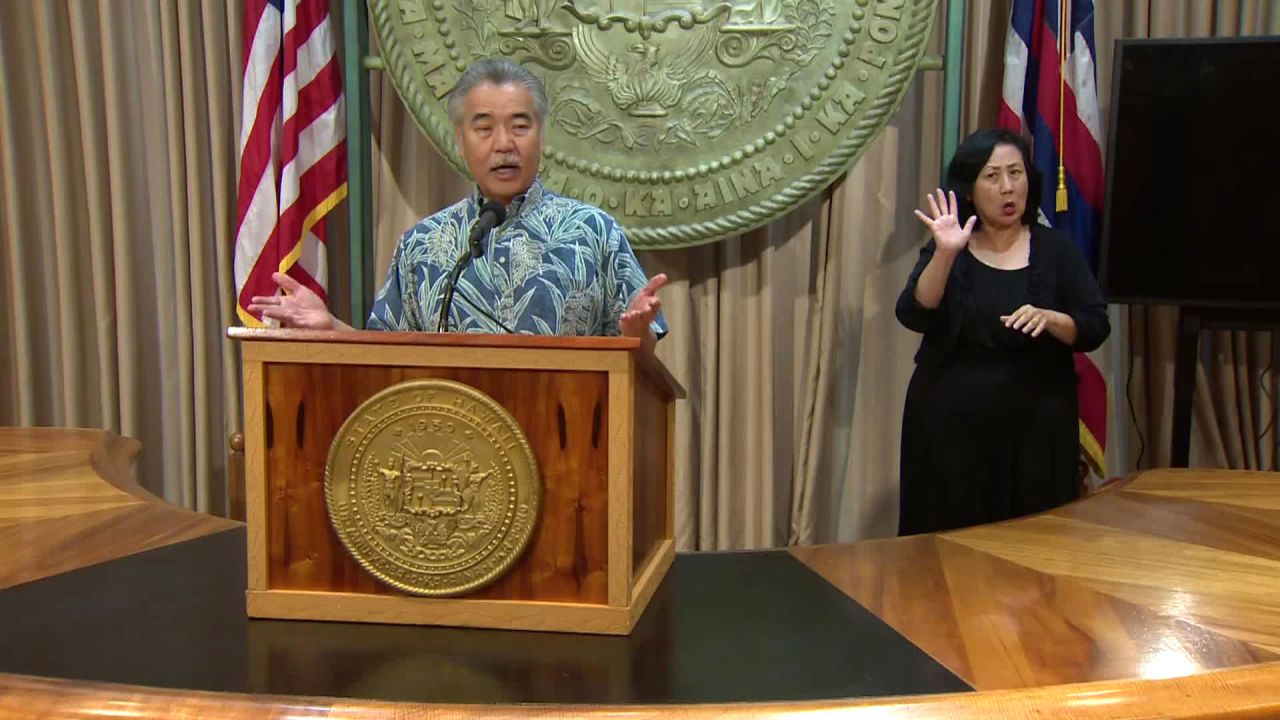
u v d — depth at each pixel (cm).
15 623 110
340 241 338
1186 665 97
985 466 259
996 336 256
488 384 108
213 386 340
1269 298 289
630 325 119
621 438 106
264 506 111
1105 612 115
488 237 191
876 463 328
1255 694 85
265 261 306
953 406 259
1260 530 153
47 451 204
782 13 305
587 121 312
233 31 325
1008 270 260
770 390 322
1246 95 286
